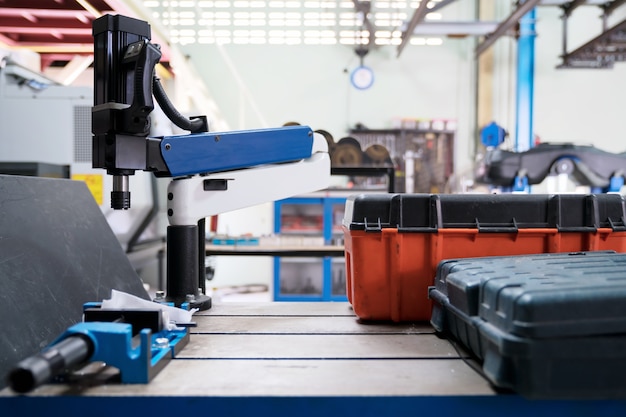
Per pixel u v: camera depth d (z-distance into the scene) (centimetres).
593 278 87
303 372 87
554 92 562
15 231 105
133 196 235
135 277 143
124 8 320
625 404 77
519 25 478
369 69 527
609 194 130
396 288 121
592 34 560
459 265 107
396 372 87
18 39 389
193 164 123
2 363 81
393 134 541
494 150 285
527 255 118
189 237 131
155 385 80
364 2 422
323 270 394
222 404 76
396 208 122
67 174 221
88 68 448
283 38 468
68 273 114
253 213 499
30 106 223
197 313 133
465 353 97
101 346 80
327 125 561
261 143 133
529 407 77
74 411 75
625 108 564
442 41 541
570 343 73
